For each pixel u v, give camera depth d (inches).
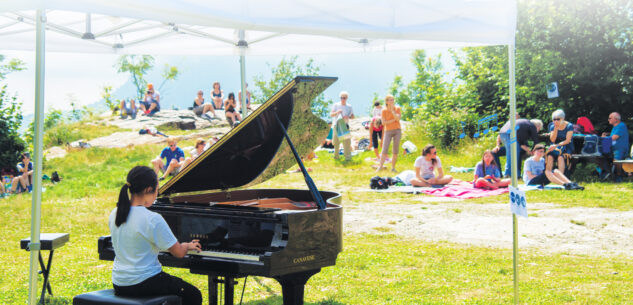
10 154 642.2
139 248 153.3
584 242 308.8
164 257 171.8
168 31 287.6
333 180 570.3
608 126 622.2
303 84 176.6
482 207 410.9
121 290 153.8
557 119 517.7
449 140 765.3
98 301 150.0
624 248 295.1
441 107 810.2
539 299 210.4
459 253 287.9
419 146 767.1
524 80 686.5
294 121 192.1
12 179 570.6
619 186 486.0
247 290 232.1
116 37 296.4
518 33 668.7
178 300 154.3
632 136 602.9
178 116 937.5
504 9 190.1
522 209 184.1
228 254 161.8
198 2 150.7
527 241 313.7
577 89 630.5
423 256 283.6
